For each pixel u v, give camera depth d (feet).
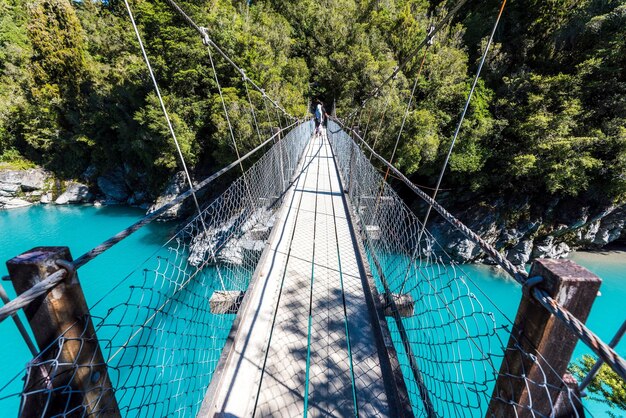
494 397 2.34
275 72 44.83
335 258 8.04
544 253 38.60
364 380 4.54
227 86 44.73
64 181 58.13
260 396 4.28
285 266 7.59
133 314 23.40
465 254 37.70
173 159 46.09
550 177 34.65
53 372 2.10
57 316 2.15
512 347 2.17
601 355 1.42
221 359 4.62
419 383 4.12
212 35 41.37
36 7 56.03
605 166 34.42
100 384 2.48
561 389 1.84
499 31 47.21
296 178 16.07
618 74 33.50
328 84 60.95
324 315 5.88
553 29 41.27
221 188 45.29
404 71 46.24
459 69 41.73
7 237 43.96
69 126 59.00
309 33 69.15
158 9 43.11
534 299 2.01
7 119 57.52
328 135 33.73
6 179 53.57
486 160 38.40
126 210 54.95
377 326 5.48
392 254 6.76
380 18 61.16
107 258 33.88
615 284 34.04
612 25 36.06
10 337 23.04
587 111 35.01
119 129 51.52
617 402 13.30
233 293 6.51
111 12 77.61
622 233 41.32
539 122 33.71
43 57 57.36
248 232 9.23
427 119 37.17
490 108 39.58
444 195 42.91
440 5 62.54
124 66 48.78
